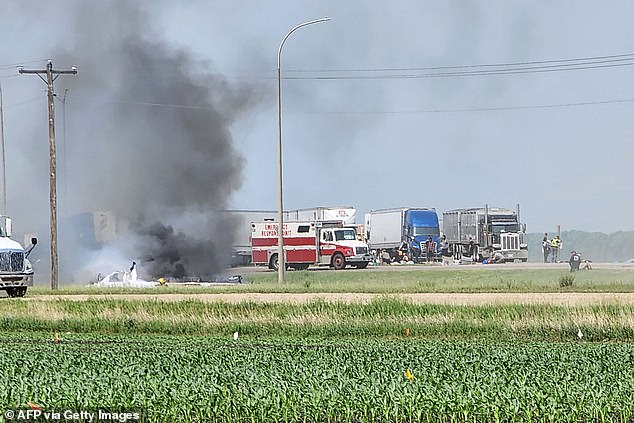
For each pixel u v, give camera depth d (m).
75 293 188.88
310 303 135.88
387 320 122.19
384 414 63.22
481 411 62.50
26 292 189.00
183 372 76.88
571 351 94.88
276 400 64.06
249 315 128.12
